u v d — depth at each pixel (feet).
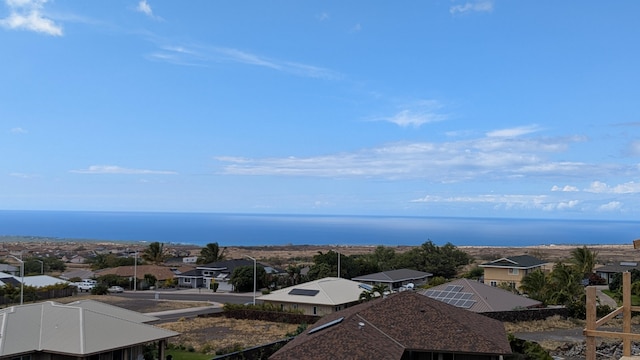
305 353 89.25
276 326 184.14
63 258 532.32
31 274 376.68
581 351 137.59
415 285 283.18
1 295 239.50
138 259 439.63
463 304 177.06
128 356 108.99
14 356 93.40
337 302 192.95
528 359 114.62
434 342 98.99
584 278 302.04
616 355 133.59
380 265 347.36
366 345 91.20
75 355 95.20
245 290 303.27
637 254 609.42
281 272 350.23
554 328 167.63
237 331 173.68
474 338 99.55
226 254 596.29
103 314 115.85
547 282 221.66
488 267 262.26
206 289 321.32
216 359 114.83
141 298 268.62
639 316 181.37
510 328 165.48
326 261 310.65
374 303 116.47
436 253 348.38
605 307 187.62
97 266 416.46
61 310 112.57
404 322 106.63
